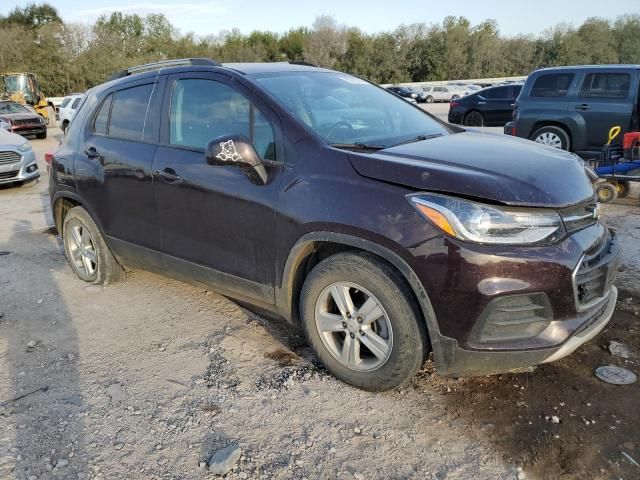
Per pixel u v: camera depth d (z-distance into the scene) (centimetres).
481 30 6556
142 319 402
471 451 253
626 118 851
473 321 249
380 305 276
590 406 281
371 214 267
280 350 349
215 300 432
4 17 6550
